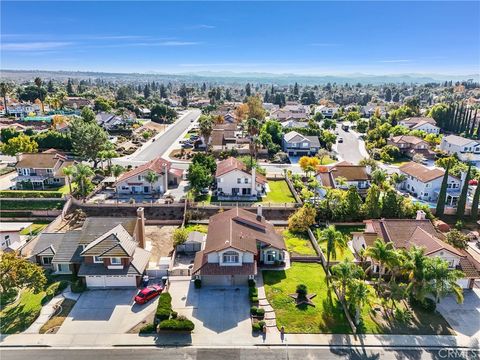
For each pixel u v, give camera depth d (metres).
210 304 42.62
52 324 38.97
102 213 69.62
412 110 179.25
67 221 66.69
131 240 49.12
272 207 70.25
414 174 83.00
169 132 150.12
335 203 66.62
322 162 110.56
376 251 42.00
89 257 46.03
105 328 38.53
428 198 79.38
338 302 43.44
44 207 71.12
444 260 43.03
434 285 39.34
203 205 70.56
